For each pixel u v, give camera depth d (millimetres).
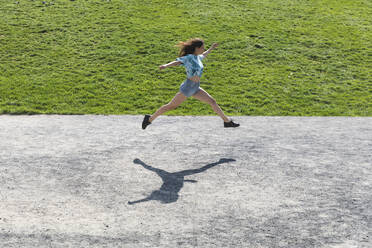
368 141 8180
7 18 18609
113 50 15883
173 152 7344
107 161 6848
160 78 13852
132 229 4648
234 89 13102
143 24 18500
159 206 5219
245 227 4703
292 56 15867
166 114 10945
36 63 14727
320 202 5363
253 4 21875
